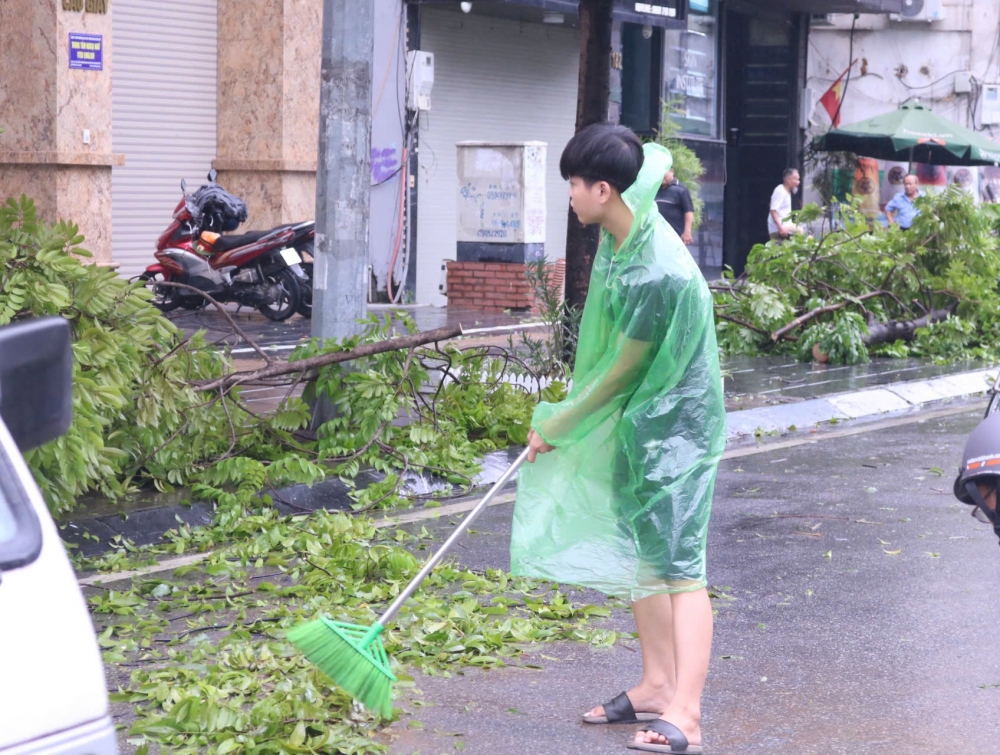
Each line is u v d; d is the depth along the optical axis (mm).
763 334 14445
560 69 21781
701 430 4000
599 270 4023
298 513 7176
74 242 6449
